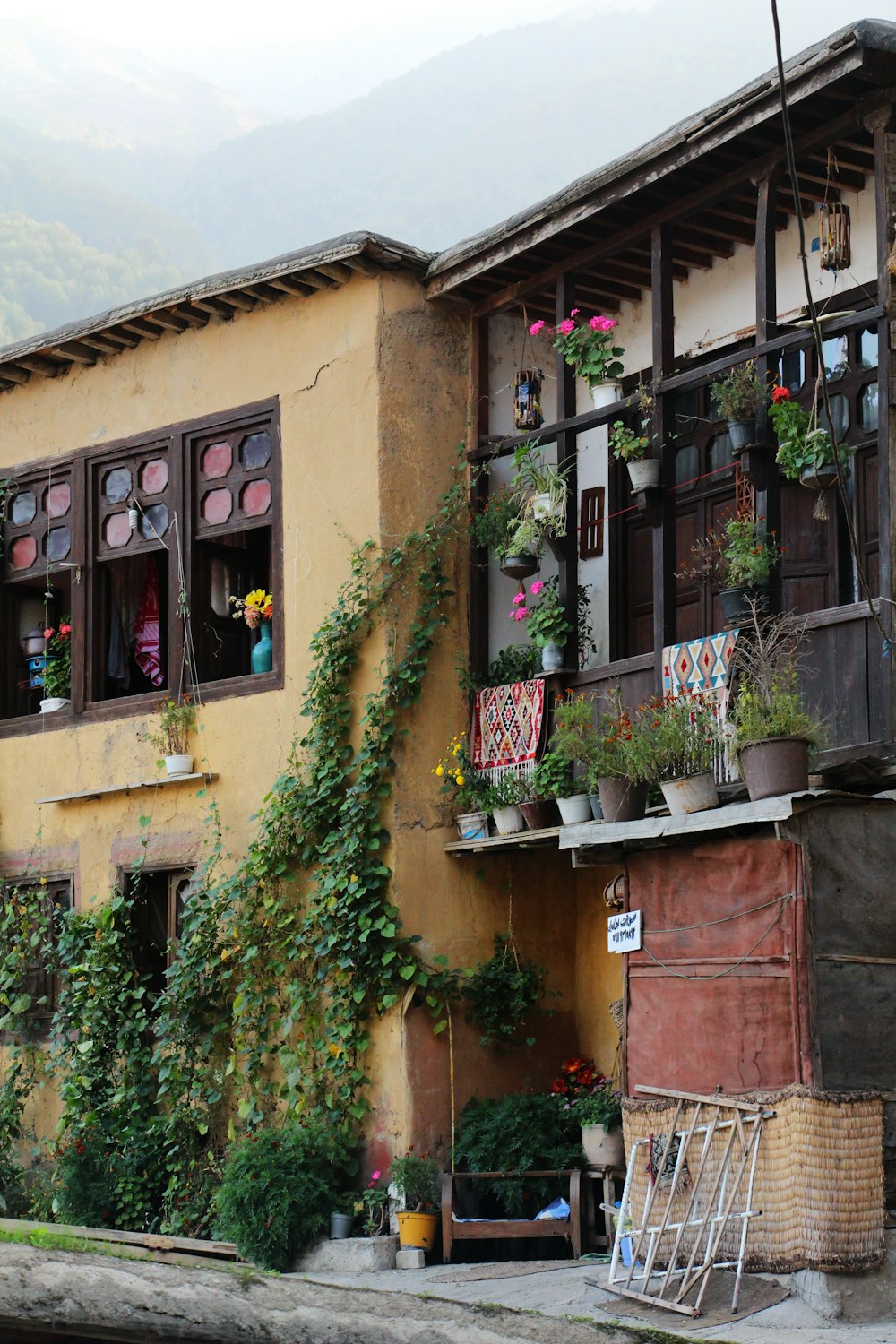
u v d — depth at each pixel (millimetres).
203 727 12086
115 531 12961
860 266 10445
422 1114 10555
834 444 8609
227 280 11844
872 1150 7961
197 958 11453
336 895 10867
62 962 12500
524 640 11820
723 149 9602
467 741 11320
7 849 13273
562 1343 3980
